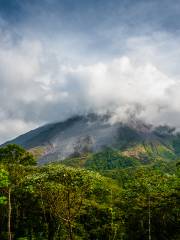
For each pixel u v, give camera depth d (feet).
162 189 201.26
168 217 212.43
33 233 202.39
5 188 168.76
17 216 207.00
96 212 228.43
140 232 224.12
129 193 214.07
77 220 218.38
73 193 155.33
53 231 197.57
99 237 226.99
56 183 143.95
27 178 151.33
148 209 209.67
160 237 217.97
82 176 137.08
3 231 204.64
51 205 170.91
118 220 230.48
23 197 194.59
